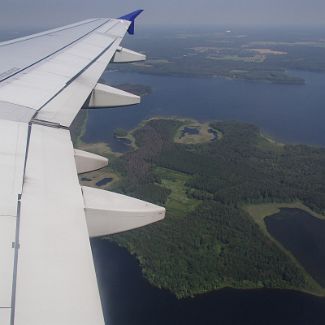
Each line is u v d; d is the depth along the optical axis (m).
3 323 3.84
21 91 11.02
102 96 13.96
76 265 4.89
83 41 19.84
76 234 5.51
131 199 7.03
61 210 6.00
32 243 5.05
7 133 8.20
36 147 7.91
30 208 5.77
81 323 4.08
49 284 4.47
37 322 3.97
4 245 4.90
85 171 9.02
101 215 6.43
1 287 4.27
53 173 7.09
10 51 16.09
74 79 13.28
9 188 6.19
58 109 10.38
